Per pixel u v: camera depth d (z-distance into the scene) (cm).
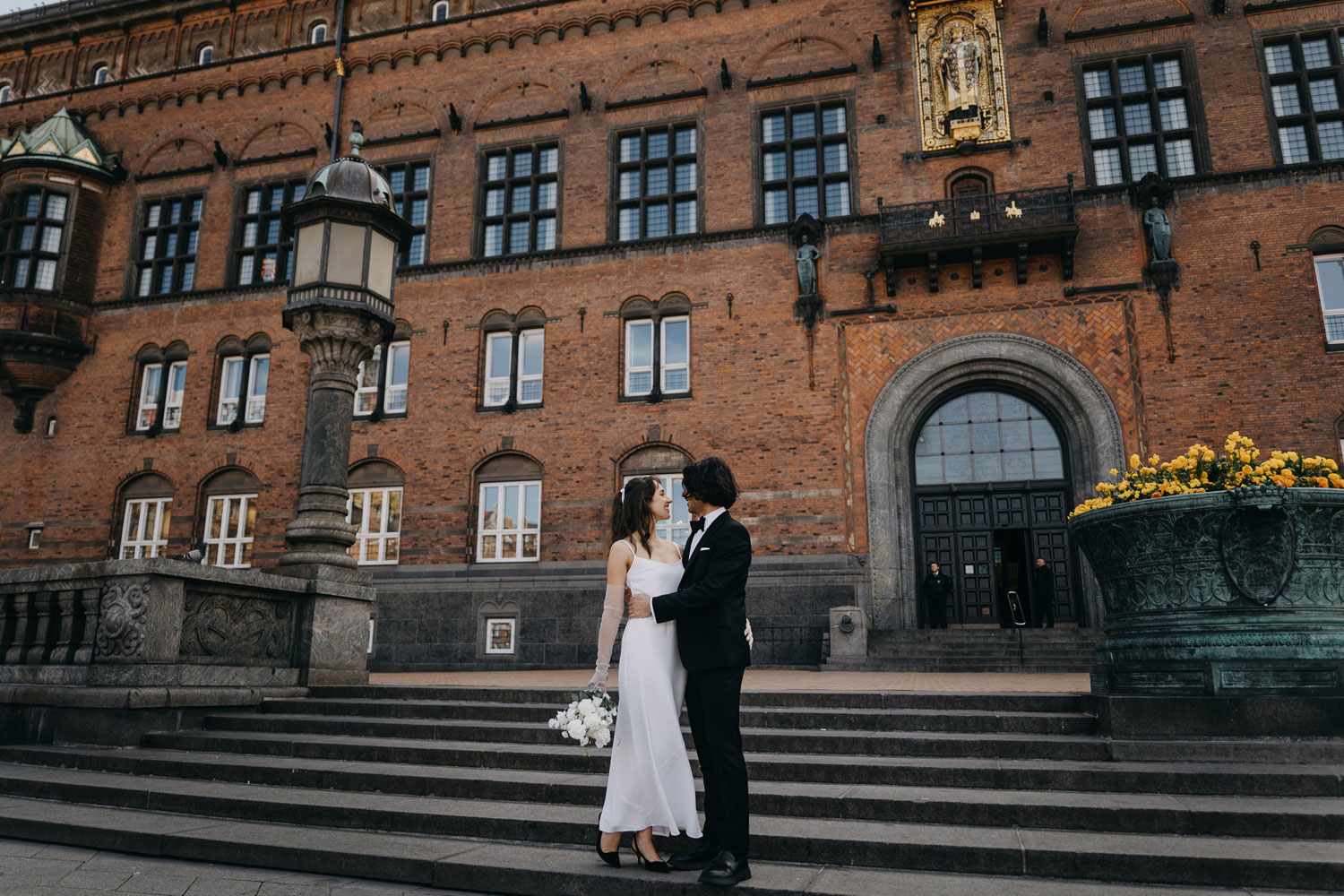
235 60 2456
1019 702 739
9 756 806
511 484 2058
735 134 2091
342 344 1117
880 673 1490
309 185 1134
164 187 2444
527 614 1941
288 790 657
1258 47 1864
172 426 2289
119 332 2356
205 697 875
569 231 2136
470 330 2134
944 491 1872
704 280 2025
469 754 704
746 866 439
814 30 2097
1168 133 1872
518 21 2283
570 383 2050
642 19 2208
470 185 2225
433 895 463
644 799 439
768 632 1814
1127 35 1934
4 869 506
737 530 457
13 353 2272
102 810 636
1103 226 1841
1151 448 1731
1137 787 553
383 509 2108
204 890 466
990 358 1847
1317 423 1669
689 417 1967
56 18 2598
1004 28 1991
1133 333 1781
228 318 2286
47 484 2297
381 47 2364
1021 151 1923
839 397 1902
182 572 874
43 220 2372
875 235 1952
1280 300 1730
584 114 2194
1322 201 1753
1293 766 566
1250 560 633
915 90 2006
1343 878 418
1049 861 450
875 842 474
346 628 1054
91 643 879
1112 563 696
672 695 451
